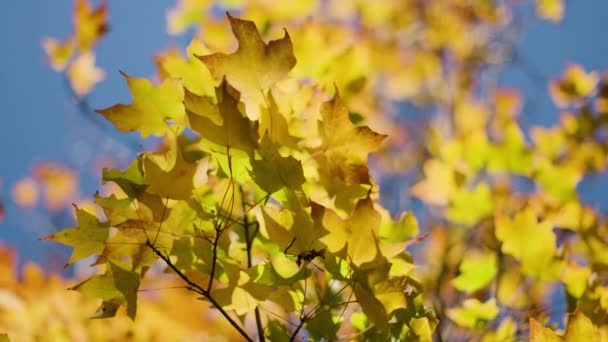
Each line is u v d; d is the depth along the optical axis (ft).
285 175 5.42
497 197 6.83
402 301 5.46
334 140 5.56
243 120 5.32
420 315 5.79
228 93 5.31
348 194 5.62
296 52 6.18
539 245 6.06
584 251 6.31
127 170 5.49
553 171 6.75
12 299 6.39
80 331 6.43
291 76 6.17
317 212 5.42
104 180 5.46
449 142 6.97
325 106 5.55
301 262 5.51
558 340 5.59
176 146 5.45
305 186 5.65
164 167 5.45
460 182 6.86
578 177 6.72
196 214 5.51
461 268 6.24
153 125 5.55
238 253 5.82
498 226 6.09
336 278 5.48
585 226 6.35
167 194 5.45
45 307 6.43
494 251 6.26
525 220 6.08
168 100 5.56
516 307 6.28
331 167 5.58
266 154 5.42
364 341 5.76
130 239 5.55
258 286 5.56
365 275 5.45
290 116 5.68
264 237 5.79
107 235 5.54
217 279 5.59
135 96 5.53
